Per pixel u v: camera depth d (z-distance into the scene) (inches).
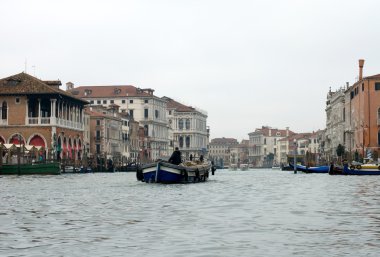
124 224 791.7
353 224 784.3
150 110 6131.9
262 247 614.2
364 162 3129.9
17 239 669.3
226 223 800.9
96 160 3986.2
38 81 3474.4
